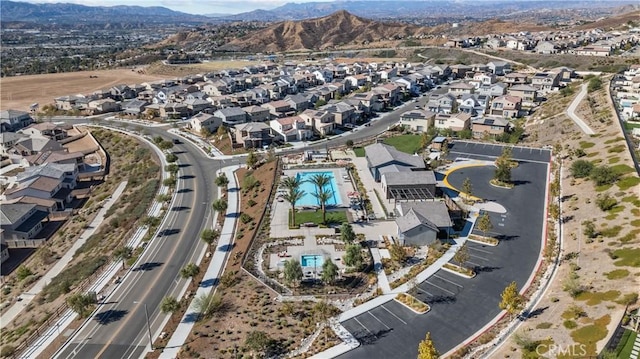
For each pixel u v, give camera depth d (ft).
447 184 310.24
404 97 599.98
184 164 388.16
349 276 215.10
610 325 152.46
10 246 289.33
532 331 163.43
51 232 306.14
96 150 457.68
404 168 313.73
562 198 278.87
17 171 407.85
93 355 175.52
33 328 197.57
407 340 170.60
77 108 610.24
